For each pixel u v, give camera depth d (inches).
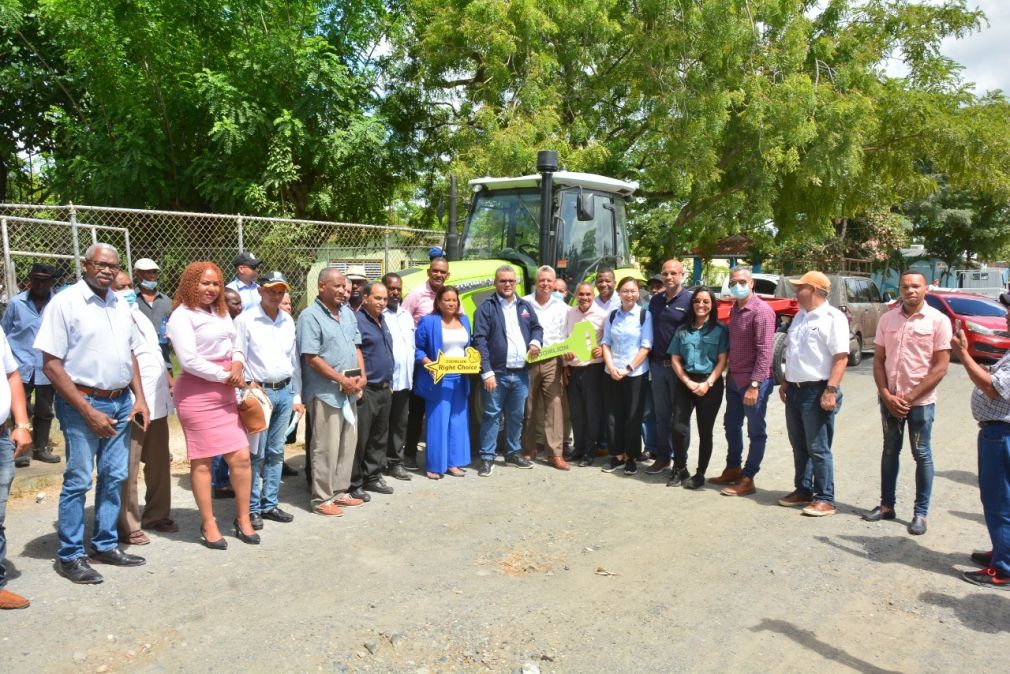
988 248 1373.0
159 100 516.1
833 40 657.0
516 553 195.3
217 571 180.7
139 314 202.4
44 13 496.1
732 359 255.3
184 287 189.3
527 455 299.6
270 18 546.3
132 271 361.1
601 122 613.3
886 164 702.5
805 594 172.9
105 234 439.8
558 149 520.1
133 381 187.3
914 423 217.6
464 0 561.6
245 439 200.1
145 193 507.5
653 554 196.1
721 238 666.8
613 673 136.3
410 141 649.6
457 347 267.3
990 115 695.1
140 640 145.6
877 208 778.2
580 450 297.4
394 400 263.7
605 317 292.5
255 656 139.9
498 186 344.8
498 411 274.7
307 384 225.5
